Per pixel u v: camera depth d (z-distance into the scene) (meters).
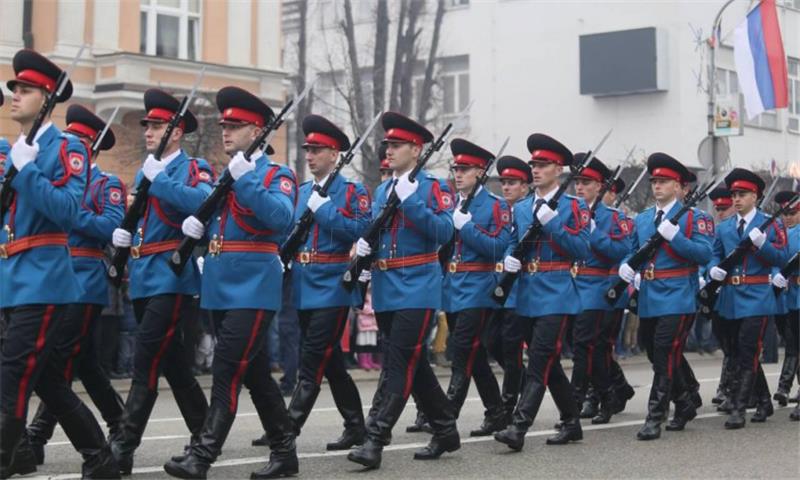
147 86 18.94
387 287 7.85
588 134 26.77
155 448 8.55
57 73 6.53
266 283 7.10
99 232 7.76
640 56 25.36
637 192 21.48
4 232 6.40
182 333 7.54
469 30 28.73
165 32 20.23
